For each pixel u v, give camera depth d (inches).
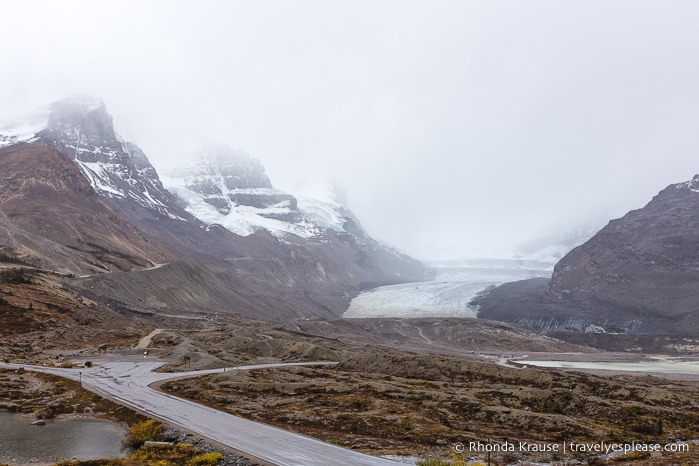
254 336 6614.2
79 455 1961.1
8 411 2598.4
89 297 7066.9
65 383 3203.7
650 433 2758.4
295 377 3927.2
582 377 4178.2
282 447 1972.2
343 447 2021.4
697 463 2044.8
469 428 2527.1
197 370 4008.4
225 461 1793.8
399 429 2390.5
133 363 4269.2
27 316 5408.5
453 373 4343.0
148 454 1903.3
